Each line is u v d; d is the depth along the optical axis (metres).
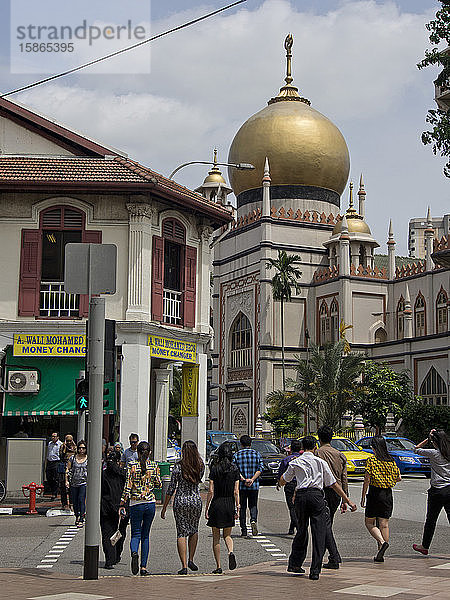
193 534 12.28
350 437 49.53
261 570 12.08
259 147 67.56
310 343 53.09
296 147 66.81
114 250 12.06
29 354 25.56
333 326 63.19
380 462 12.75
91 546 11.25
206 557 14.22
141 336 25.83
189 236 28.47
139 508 12.26
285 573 11.52
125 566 13.32
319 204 67.75
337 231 65.25
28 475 23.44
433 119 27.44
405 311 58.25
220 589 10.12
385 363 55.19
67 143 28.02
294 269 60.91
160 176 27.66
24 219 26.27
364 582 10.53
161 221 27.14
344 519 20.22
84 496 18.41
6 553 14.50
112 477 13.26
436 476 13.15
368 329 62.78
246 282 66.06
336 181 68.31
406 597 9.32
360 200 74.62
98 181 25.52
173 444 35.31
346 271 62.09
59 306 26.00
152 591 10.03
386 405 50.88
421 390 55.47
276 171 67.19
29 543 15.80
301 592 9.79
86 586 10.52
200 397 28.61
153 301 26.48
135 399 25.48
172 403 59.03
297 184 67.31
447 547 14.86
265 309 63.16
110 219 26.34
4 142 27.98
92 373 11.57
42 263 26.34
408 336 57.84
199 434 28.52
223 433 40.72
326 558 13.46
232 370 66.75
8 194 26.30
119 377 26.33
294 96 71.56
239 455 16.98
